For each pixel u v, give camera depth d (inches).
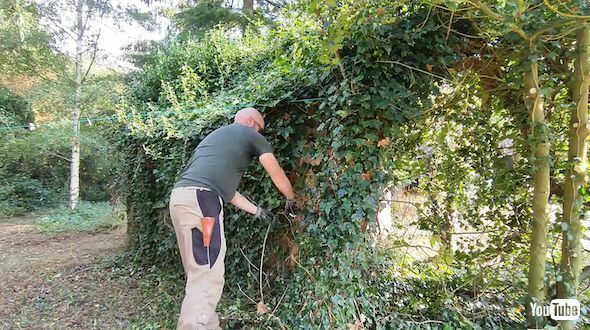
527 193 125.3
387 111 101.1
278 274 127.7
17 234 314.0
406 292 128.0
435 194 138.4
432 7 97.7
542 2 90.9
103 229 327.0
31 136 402.0
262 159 103.2
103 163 438.6
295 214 117.6
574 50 106.6
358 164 100.2
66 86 385.7
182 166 144.1
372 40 97.6
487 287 126.2
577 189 107.0
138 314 137.6
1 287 172.2
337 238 101.5
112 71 429.1
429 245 140.9
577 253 108.2
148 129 166.9
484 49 111.3
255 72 177.8
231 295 137.9
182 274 169.3
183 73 196.4
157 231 191.0
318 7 88.8
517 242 127.6
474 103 126.6
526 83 108.1
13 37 385.1
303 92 112.0
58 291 164.4
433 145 131.6
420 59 103.7
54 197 453.7
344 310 102.3
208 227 95.3
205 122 137.7
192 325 91.9
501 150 128.4
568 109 111.3
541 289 110.0
